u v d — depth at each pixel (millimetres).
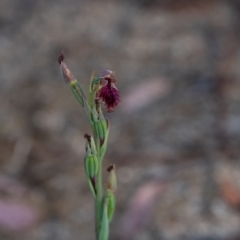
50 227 1176
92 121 837
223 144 1338
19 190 1228
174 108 1488
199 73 1626
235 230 1150
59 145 1384
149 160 1308
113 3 2039
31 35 1888
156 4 2002
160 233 1150
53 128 1437
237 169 1260
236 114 1433
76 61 1729
